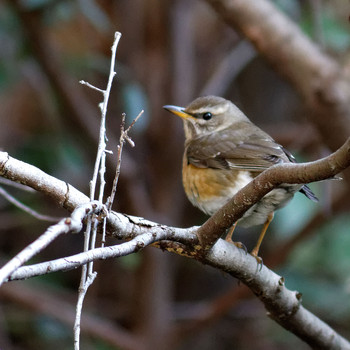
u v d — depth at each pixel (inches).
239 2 342.0
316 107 331.0
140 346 444.5
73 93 434.0
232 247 237.5
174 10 487.2
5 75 428.5
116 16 517.7
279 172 193.5
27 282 456.1
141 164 491.5
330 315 469.1
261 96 542.9
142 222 203.8
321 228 455.8
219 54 542.6
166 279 455.2
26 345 466.0
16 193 457.7
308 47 339.9
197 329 452.8
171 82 487.8
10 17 412.5
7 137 497.4
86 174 470.0
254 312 504.1
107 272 508.4
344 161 177.0
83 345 453.7
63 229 149.4
